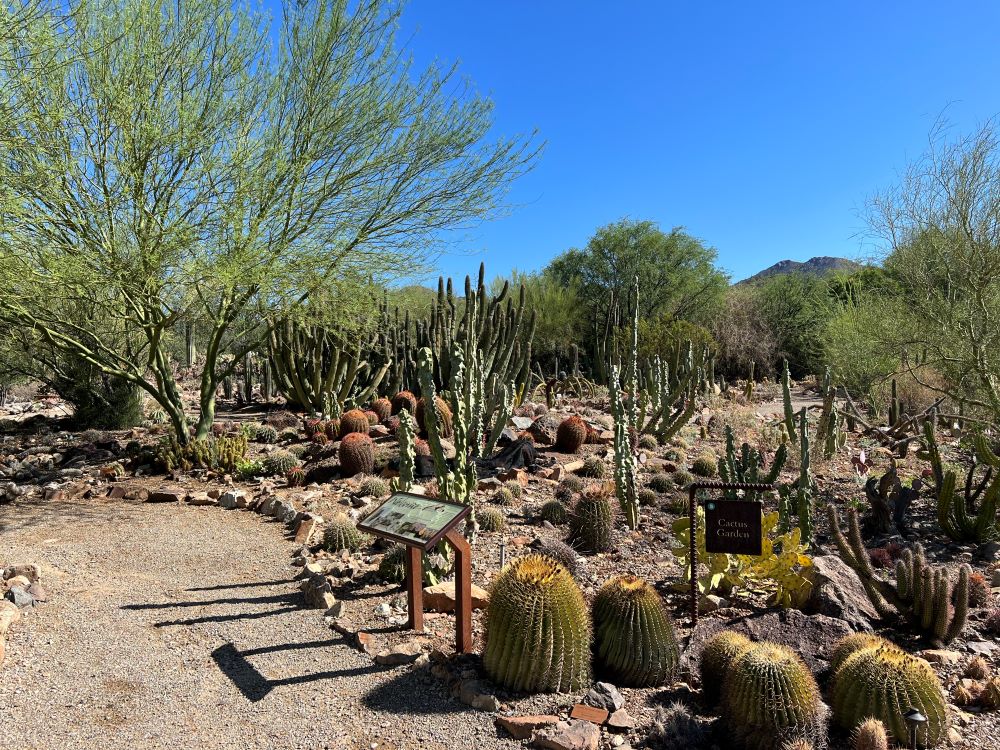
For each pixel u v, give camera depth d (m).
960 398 8.52
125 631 4.34
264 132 8.46
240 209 7.90
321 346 12.82
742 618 4.12
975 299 8.36
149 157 7.60
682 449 9.66
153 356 9.04
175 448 9.07
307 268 8.58
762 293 30.62
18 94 6.77
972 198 8.30
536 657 3.37
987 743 2.95
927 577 3.91
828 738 2.97
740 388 21.80
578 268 30.66
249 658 4.00
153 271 7.64
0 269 7.04
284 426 12.01
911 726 2.86
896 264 9.70
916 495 6.41
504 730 3.20
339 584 5.11
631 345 9.13
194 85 8.09
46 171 7.01
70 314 9.56
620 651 3.52
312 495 7.36
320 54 8.52
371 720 3.33
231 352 13.65
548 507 6.43
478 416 8.55
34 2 5.97
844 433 9.77
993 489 5.62
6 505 7.43
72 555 5.75
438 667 3.74
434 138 9.06
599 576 5.13
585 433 9.38
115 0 7.64
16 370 11.86
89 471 8.84
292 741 3.19
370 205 9.10
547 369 26.84
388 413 11.50
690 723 3.05
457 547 3.85
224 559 5.71
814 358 21.91
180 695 3.60
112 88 7.38
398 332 14.23
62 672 3.82
